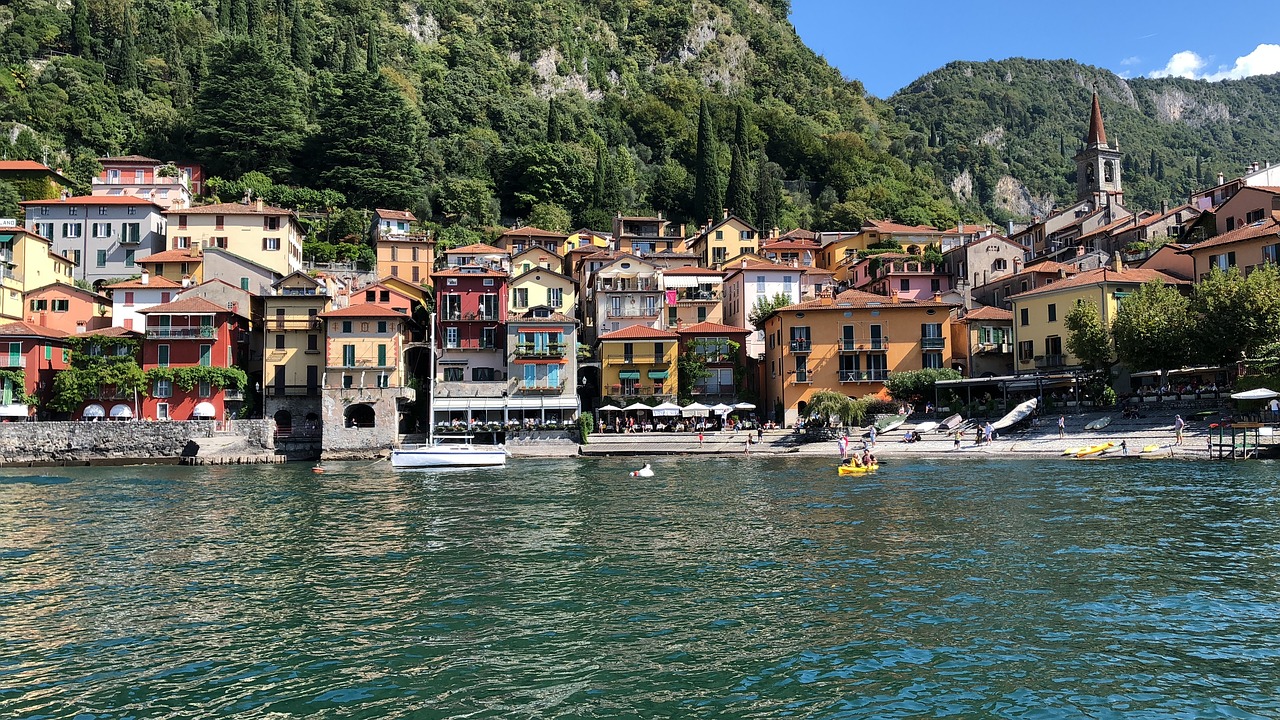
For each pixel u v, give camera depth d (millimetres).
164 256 100250
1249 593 20828
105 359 82938
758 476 53125
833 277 116750
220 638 18797
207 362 85500
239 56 151625
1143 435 61344
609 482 51156
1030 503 36500
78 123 146375
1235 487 39656
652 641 18078
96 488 51469
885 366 85438
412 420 87625
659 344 89312
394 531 32812
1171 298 67312
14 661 17438
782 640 17953
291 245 112250
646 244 136875
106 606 21609
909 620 19109
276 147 145125
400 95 155750
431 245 123188
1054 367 80625
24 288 90562
